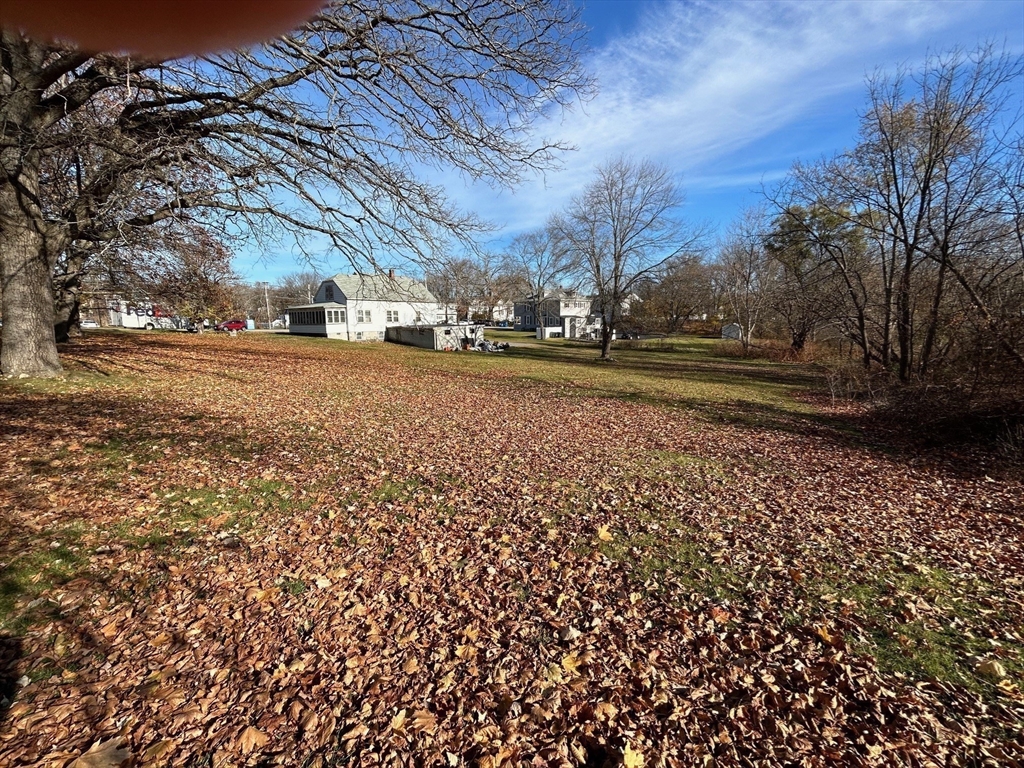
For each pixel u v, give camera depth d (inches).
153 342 933.8
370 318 1674.5
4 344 378.0
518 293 2669.8
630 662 114.5
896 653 118.7
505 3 280.7
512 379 711.7
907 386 493.0
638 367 987.9
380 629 125.3
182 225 440.8
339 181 341.7
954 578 155.6
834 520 203.8
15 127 308.3
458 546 172.6
